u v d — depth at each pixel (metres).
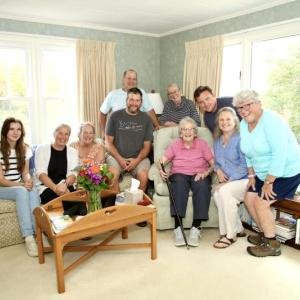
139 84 4.92
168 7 3.51
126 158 3.41
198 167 2.95
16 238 2.74
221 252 2.56
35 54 4.05
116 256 2.50
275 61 3.54
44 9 3.56
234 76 4.04
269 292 2.02
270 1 3.32
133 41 4.75
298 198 2.59
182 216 2.75
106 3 3.34
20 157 2.94
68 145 3.20
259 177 2.57
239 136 2.74
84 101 4.31
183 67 4.60
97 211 2.13
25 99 4.11
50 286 2.11
